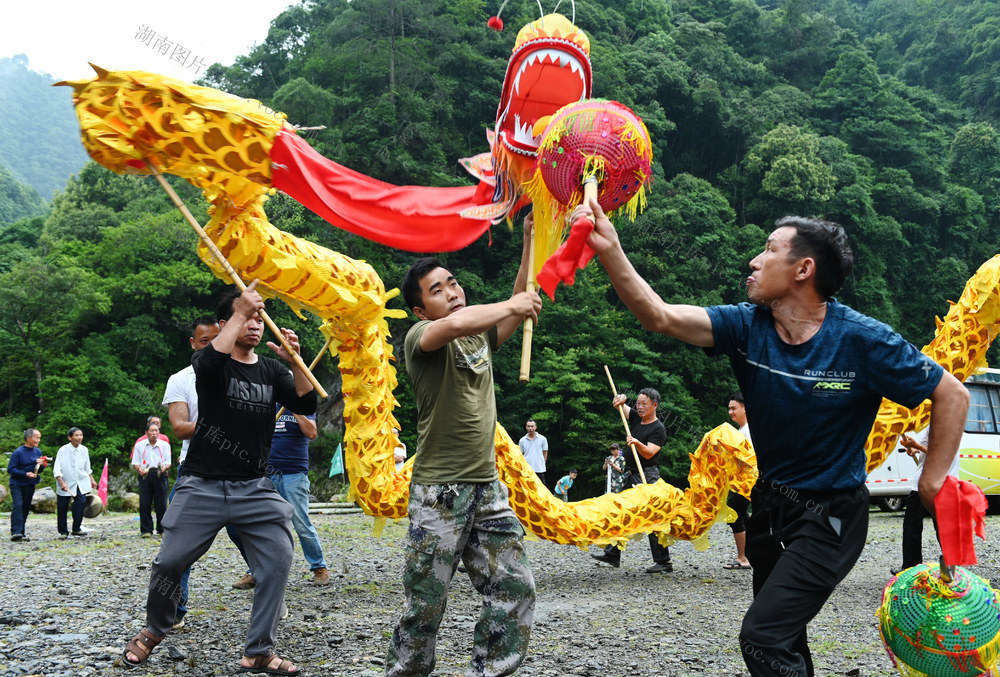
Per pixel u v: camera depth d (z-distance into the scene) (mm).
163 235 34656
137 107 3363
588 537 5680
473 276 34250
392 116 36656
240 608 5254
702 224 37500
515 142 3676
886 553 8898
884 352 2408
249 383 3770
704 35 55312
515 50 3703
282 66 47094
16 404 33938
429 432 2947
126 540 10242
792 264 2496
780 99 51688
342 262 4105
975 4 71750
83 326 33812
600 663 3959
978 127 55219
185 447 5070
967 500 2400
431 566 2877
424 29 41875
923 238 47750
